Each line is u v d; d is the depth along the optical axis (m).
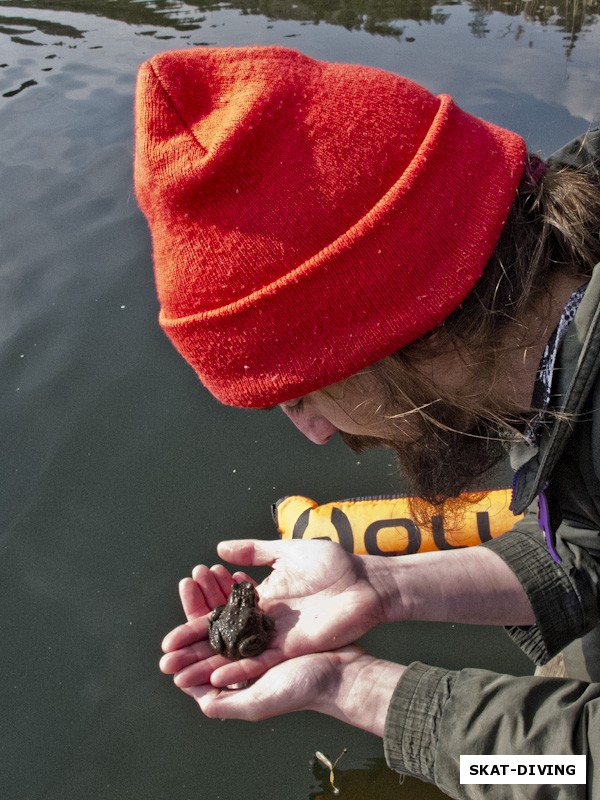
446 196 0.45
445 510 0.77
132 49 2.62
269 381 0.49
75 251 1.63
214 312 0.48
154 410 1.30
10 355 1.40
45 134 2.07
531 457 0.57
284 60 0.49
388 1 2.81
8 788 0.88
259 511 1.15
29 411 1.29
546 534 0.64
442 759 0.62
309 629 0.77
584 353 0.48
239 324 0.48
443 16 2.56
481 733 0.61
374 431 0.54
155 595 1.05
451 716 0.63
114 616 1.03
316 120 0.46
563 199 0.49
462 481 0.56
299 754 0.92
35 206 1.78
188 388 1.34
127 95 2.26
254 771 0.90
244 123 0.46
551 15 2.46
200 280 0.48
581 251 0.49
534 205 0.48
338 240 0.45
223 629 0.79
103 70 2.46
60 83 2.38
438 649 1.01
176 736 0.93
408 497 0.77
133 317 1.47
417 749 0.64
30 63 2.56
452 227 0.45
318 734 0.94
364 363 0.47
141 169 0.51
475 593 0.77
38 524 1.13
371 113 0.47
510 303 0.48
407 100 0.48
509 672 0.98
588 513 0.58
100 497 1.17
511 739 0.59
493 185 0.46
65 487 1.18
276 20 2.74
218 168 0.46
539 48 2.20
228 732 0.94
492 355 0.49
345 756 0.92
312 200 0.46
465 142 0.47
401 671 0.71
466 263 0.45
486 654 1.00
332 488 1.18
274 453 1.24
